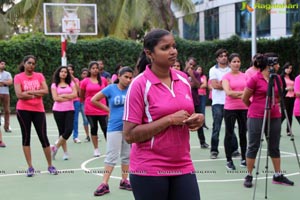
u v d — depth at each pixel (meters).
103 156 8.66
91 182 6.59
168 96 3.02
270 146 6.04
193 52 19.91
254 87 5.81
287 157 8.26
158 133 2.98
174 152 3.02
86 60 18.39
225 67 7.89
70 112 8.12
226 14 30.95
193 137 11.05
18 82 6.64
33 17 23.69
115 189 6.16
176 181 3.06
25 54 17.44
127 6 22.30
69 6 16.64
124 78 5.88
